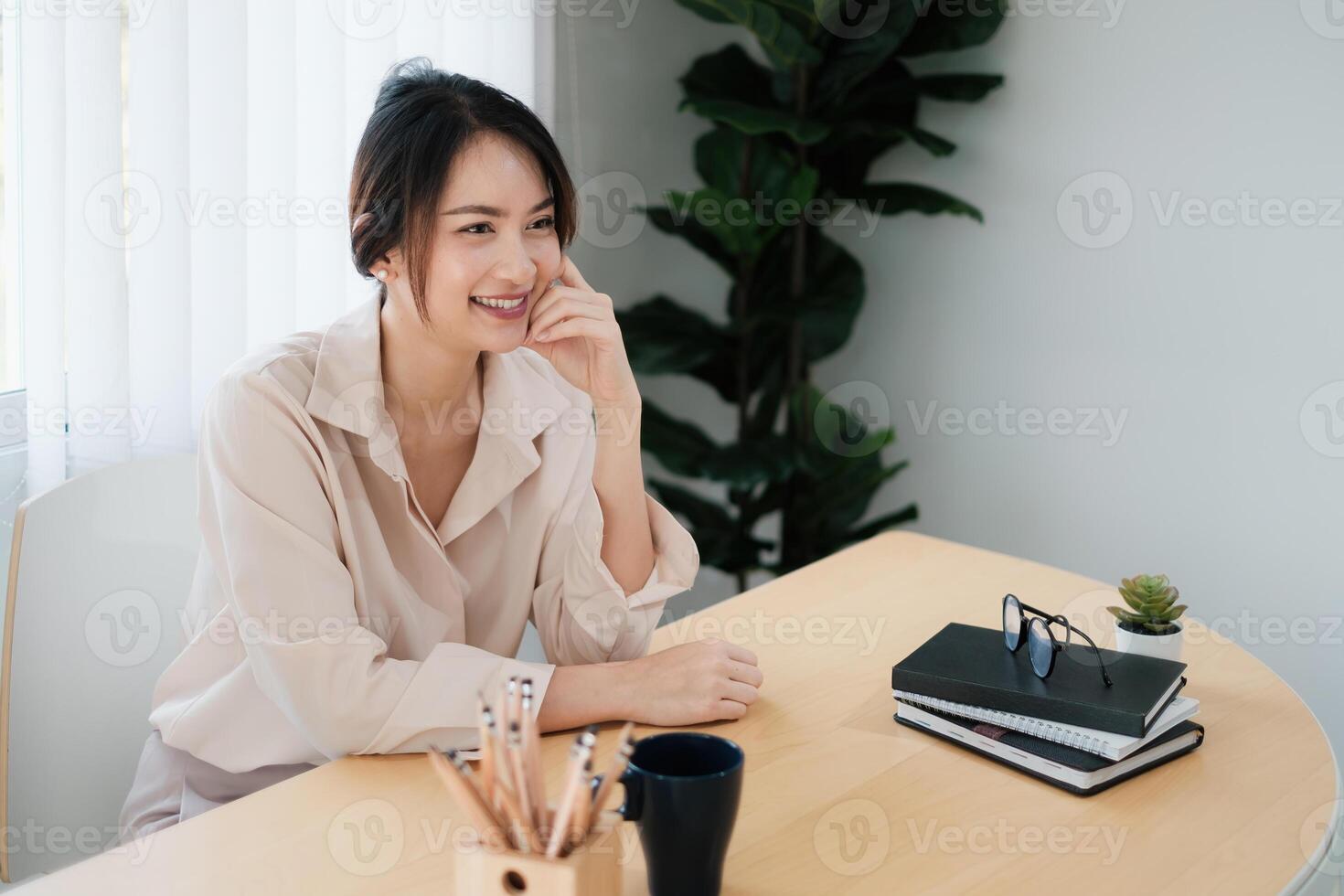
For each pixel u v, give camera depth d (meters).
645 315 2.60
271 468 1.17
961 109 2.55
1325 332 2.15
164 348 1.78
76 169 1.67
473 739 1.13
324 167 1.95
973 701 1.16
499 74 2.20
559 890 0.78
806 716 1.23
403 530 1.33
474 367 1.34
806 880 0.93
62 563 1.38
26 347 1.67
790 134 2.40
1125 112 2.33
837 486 2.64
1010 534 2.65
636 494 1.37
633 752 0.88
